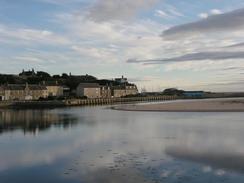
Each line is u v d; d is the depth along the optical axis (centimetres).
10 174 1677
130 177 1566
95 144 2530
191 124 3919
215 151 2158
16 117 5762
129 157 2011
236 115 5366
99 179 1547
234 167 1733
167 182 1476
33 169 1766
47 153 2202
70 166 1812
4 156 2119
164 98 18825
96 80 19825
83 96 14375
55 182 1520
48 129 3684
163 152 2156
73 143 2602
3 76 16338
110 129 3575
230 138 2706
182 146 2369
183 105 9444
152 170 1689
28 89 13175
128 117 5391
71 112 7325
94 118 5284
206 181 1487
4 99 12162
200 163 1831
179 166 1769
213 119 4594
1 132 3428
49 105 10638
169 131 3278
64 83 17638
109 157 2022
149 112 6719
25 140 2825
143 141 2642
